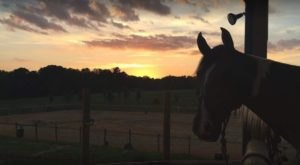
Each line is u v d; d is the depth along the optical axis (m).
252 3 6.48
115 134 26.84
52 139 22.11
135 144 21.00
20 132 21.42
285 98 3.55
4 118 44.28
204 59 3.64
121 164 8.02
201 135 3.58
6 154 9.66
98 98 69.69
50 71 70.12
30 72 70.12
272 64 3.64
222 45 3.64
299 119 3.51
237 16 6.33
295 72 3.60
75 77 70.19
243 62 3.58
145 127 33.84
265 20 6.50
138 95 72.50
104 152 10.59
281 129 3.59
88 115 7.58
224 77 3.54
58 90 70.19
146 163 8.02
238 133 28.19
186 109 49.19
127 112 53.19
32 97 69.06
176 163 8.04
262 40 6.50
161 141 23.00
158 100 66.19
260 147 4.34
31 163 8.48
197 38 3.63
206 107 3.54
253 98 3.58
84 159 7.59
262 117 3.65
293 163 7.71
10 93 68.25
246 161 4.20
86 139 7.58
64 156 9.55
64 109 60.09
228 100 3.53
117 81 73.62
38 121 37.88
